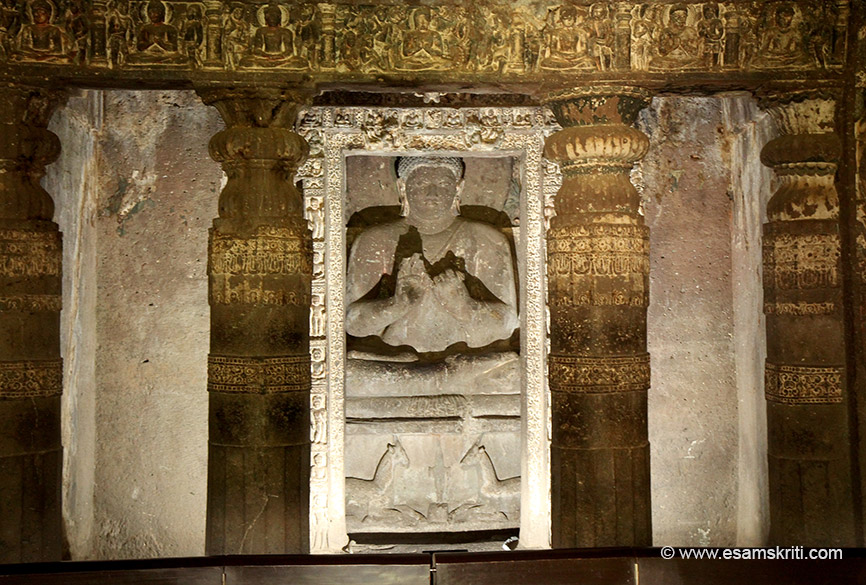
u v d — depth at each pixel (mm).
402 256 7059
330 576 4508
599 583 4547
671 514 6637
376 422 6789
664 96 6332
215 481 5340
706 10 5418
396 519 6809
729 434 6676
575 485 5340
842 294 5480
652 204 6680
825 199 5477
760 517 6324
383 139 6547
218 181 6543
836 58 5461
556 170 6535
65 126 6059
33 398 5312
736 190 6648
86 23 5230
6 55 5180
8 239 5234
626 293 5363
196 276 6523
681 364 6656
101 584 4418
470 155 6695
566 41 5383
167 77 5262
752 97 5773
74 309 6219
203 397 6504
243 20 5289
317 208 6473
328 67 5336
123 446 6480
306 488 5445
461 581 4508
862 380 5469
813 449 5457
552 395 5531
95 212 6484
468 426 6828
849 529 5449
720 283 6707
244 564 4527
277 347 5316
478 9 5375
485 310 6941
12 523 5238
